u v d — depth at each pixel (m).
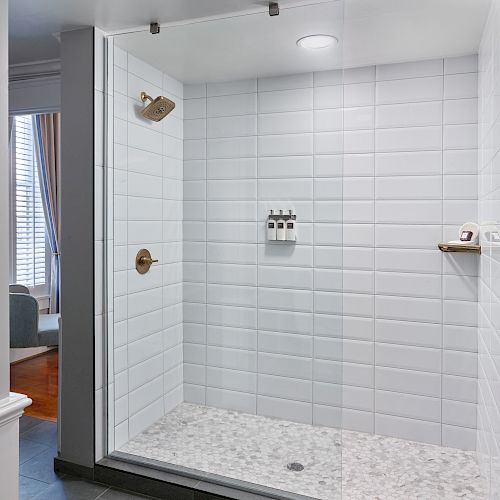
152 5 2.15
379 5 2.07
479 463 2.55
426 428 2.82
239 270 2.44
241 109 2.43
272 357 2.39
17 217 4.73
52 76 3.13
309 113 2.33
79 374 2.50
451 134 2.71
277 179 2.38
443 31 2.35
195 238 2.51
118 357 2.59
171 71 2.49
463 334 2.72
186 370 2.51
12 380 4.12
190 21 2.35
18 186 4.74
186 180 2.52
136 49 2.48
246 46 2.37
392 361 2.87
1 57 1.30
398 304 2.85
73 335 2.52
